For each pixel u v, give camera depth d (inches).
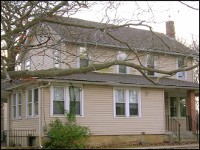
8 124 970.7
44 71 458.0
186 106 1058.1
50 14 393.7
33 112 841.5
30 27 423.8
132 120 911.7
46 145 766.5
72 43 509.0
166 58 1068.5
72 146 762.2
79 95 848.9
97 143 847.7
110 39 903.7
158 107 961.5
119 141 882.1
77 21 583.5
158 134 945.5
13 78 466.0
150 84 930.1
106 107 880.9
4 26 394.0
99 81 853.2
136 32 1116.5
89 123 849.5
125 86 911.7
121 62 478.0
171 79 1077.1
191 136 981.2
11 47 417.1
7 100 979.9
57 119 788.6
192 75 1162.6
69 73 461.1
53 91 816.3
